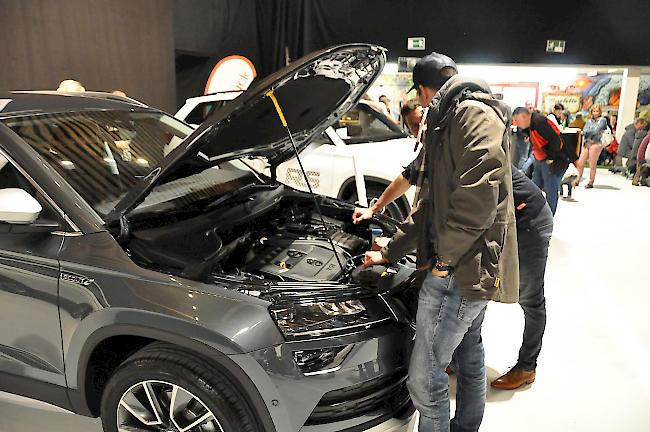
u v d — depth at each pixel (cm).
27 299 200
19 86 528
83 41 568
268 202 253
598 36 773
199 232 207
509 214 189
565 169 488
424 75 190
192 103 557
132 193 197
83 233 197
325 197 286
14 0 511
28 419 250
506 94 955
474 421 224
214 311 172
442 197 180
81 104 274
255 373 169
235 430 174
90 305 187
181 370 175
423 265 191
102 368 203
